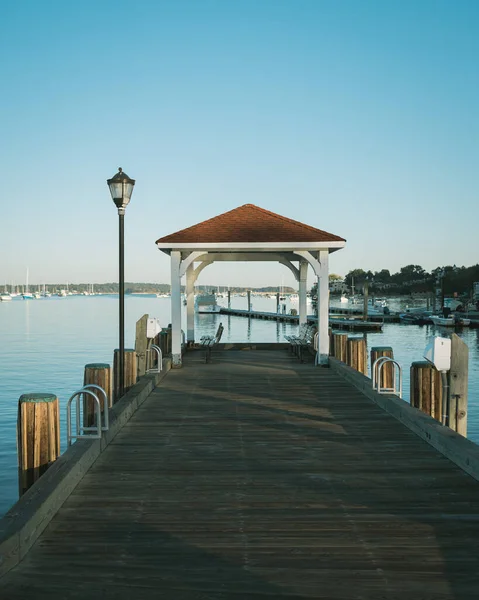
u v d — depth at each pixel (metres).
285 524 4.32
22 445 5.44
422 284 153.50
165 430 7.23
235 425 7.47
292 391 9.90
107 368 8.32
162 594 3.33
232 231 12.90
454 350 6.86
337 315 65.88
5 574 3.55
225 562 3.72
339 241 12.53
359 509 4.60
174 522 4.36
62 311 98.31
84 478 5.38
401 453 6.16
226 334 46.03
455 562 3.71
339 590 3.38
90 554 3.82
